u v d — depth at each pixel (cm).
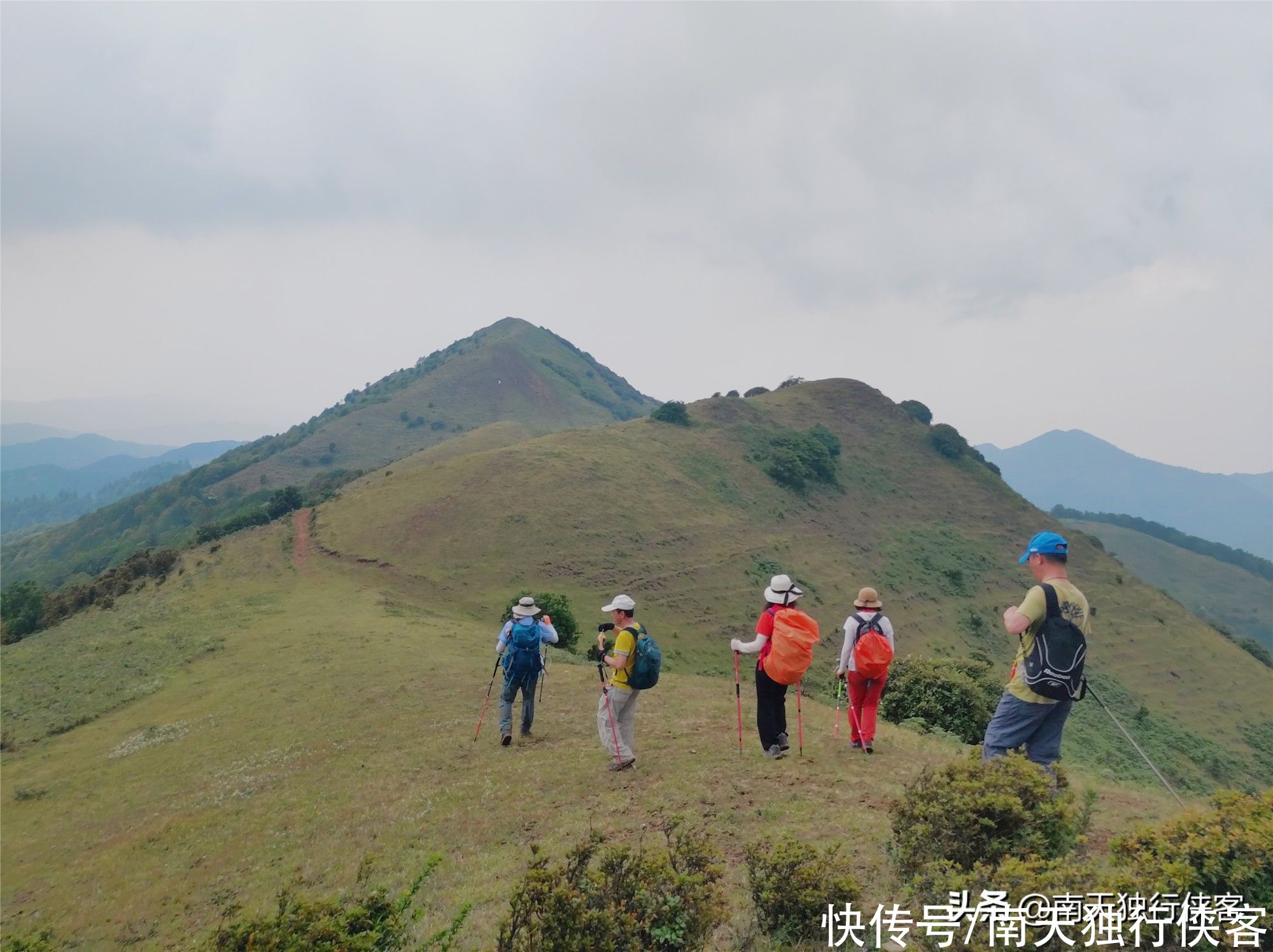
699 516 7294
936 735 1251
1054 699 571
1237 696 6100
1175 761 4834
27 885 1242
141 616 4250
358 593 4531
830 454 9706
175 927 905
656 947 404
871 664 912
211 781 1597
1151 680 6141
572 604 5200
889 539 8288
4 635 5050
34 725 2647
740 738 970
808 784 821
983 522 9244
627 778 967
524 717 1339
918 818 508
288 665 2756
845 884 460
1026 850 457
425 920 644
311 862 972
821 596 6531
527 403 19938
